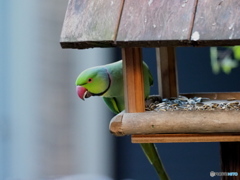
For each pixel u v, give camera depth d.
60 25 7.64
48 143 7.72
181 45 3.54
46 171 7.71
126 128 3.90
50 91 7.69
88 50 7.50
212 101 4.59
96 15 3.73
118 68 4.92
